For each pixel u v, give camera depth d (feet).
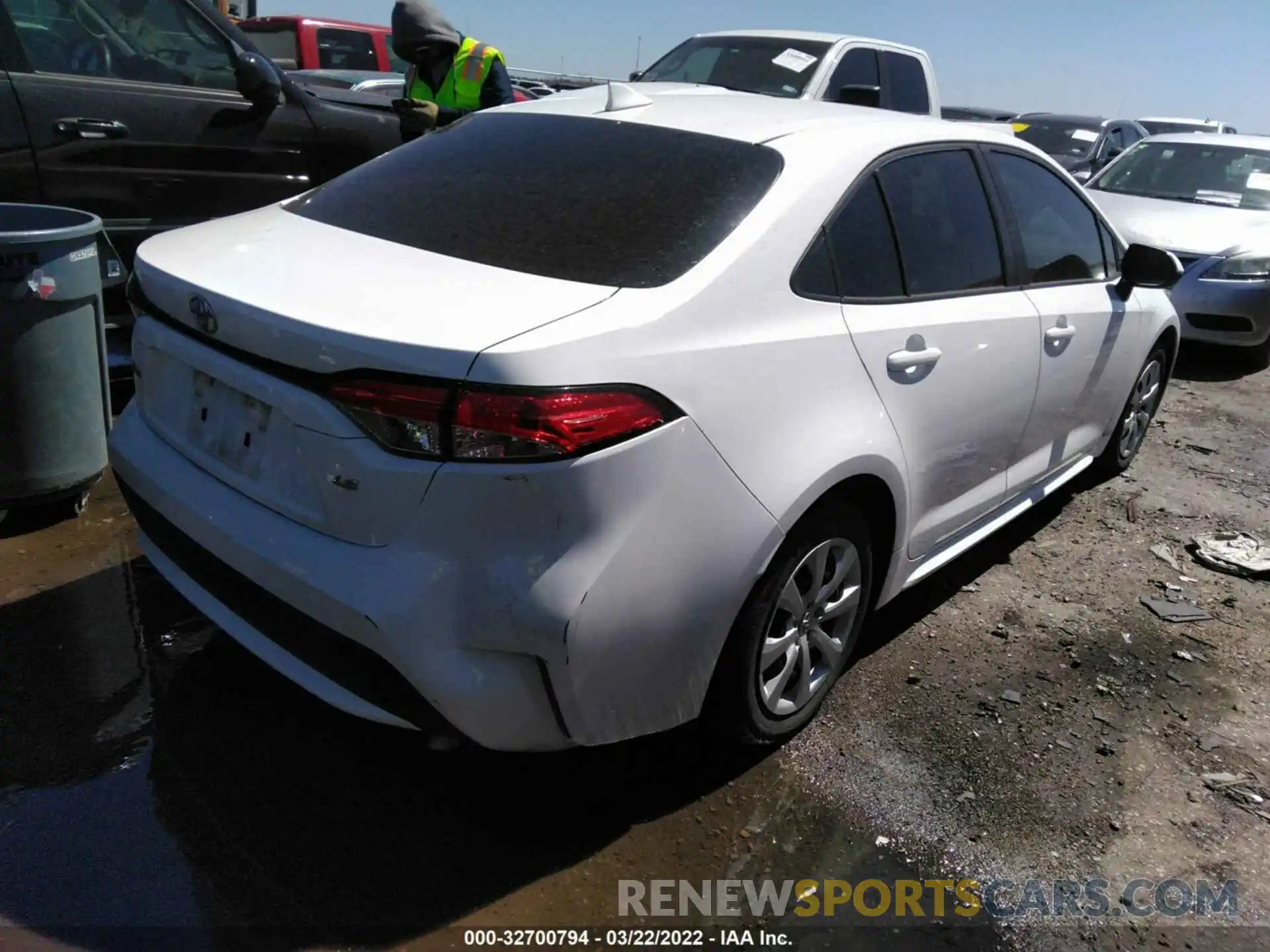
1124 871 8.28
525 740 7.14
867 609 9.82
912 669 10.80
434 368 6.48
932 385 9.68
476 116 10.80
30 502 11.74
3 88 13.32
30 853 7.50
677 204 8.38
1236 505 16.24
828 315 8.58
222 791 8.28
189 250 8.70
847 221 9.04
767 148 9.02
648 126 9.52
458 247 8.15
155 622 10.44
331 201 9.59
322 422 6.89
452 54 19.22
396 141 18.01
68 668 9.59
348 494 6.84
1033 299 11.62
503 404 6.45
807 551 8.49
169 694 9.38
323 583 6.92
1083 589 13.00
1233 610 12.76
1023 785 9.14
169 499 8.18
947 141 10.73
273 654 7.72
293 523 7.27
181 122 15.05
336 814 8.13
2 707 9.00
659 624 7.29
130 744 8.71
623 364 6.91
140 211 14.94
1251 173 26.63
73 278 11.27
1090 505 15.78
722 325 7.65
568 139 9.52
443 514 6.60
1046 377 11.96
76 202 14.20
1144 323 14.70
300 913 7.22
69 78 13.96
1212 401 22.39
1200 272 23.73
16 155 13.51
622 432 6.80
